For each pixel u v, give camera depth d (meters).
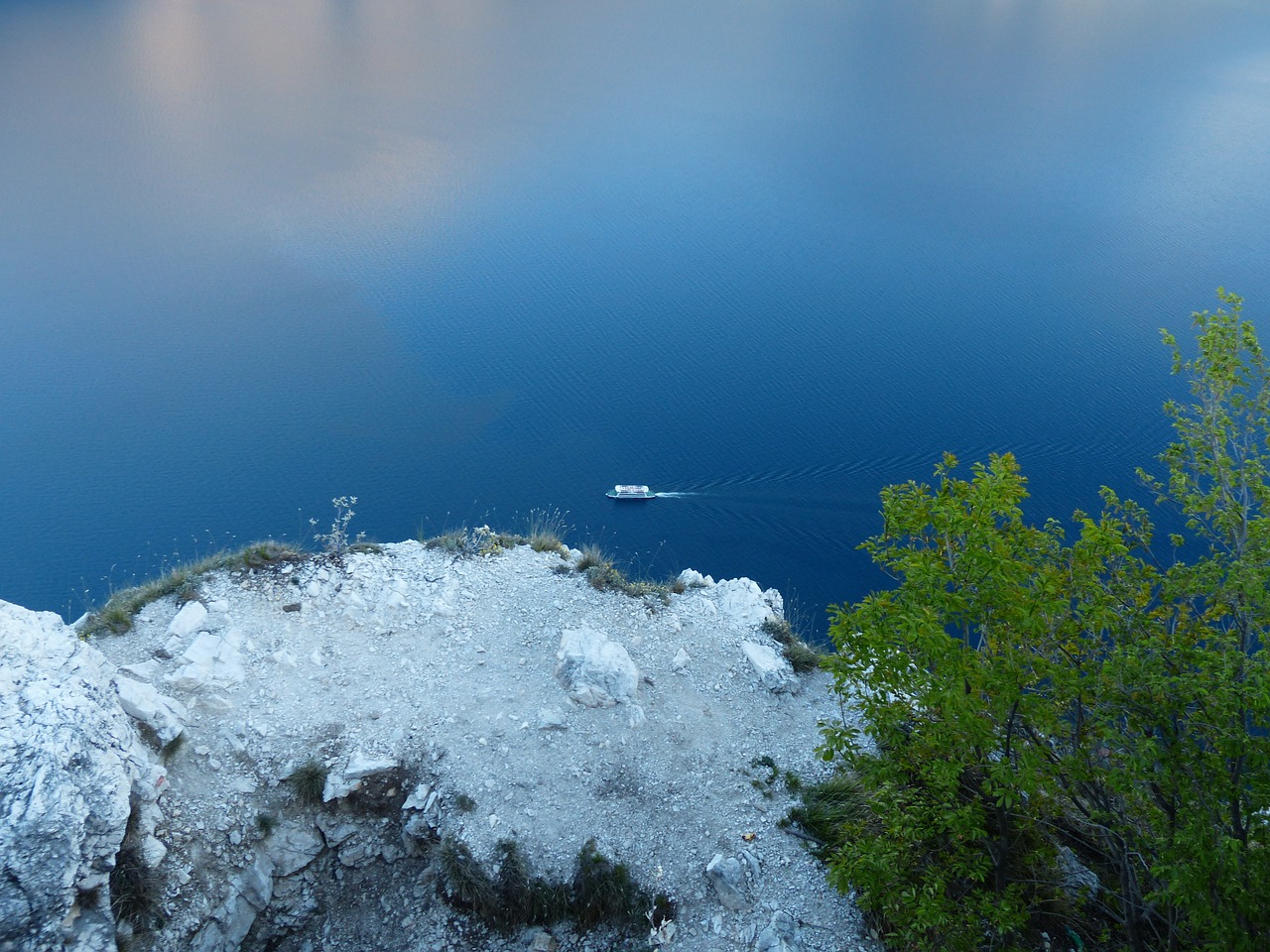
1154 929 12.49
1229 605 11.47
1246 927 10.50
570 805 14.97
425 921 13.98
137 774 13.07
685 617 19.42
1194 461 12.38
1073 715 12.84
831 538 83.50
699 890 14.09
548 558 20.73
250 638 17.06
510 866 14.03
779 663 18.34
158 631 16.94
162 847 13.04
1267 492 11.34
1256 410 12.24
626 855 14.39
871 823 14.73
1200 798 10.87
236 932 13.43
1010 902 12.27
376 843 14.67
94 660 14.14
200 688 15.58
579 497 88.75
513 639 18.23
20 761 11.41
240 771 14.64
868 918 13.70
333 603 18.33
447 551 20.39
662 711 16.98
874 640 12.08
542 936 13.64
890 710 12.56
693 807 15.24
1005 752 11.81
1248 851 10.62
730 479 91.56
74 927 11.36
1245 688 9.94
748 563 78.62
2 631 13.01
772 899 13.95
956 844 12.98
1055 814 13.80
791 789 15.71
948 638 11.43
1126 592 12.23
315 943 13.86
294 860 14.21
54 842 11.05
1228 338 12.30
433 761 15.40
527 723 16.23
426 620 18.36
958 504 11.96
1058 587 11.61
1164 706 11.11
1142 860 12.31
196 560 19.27
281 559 19.12
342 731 15.59
